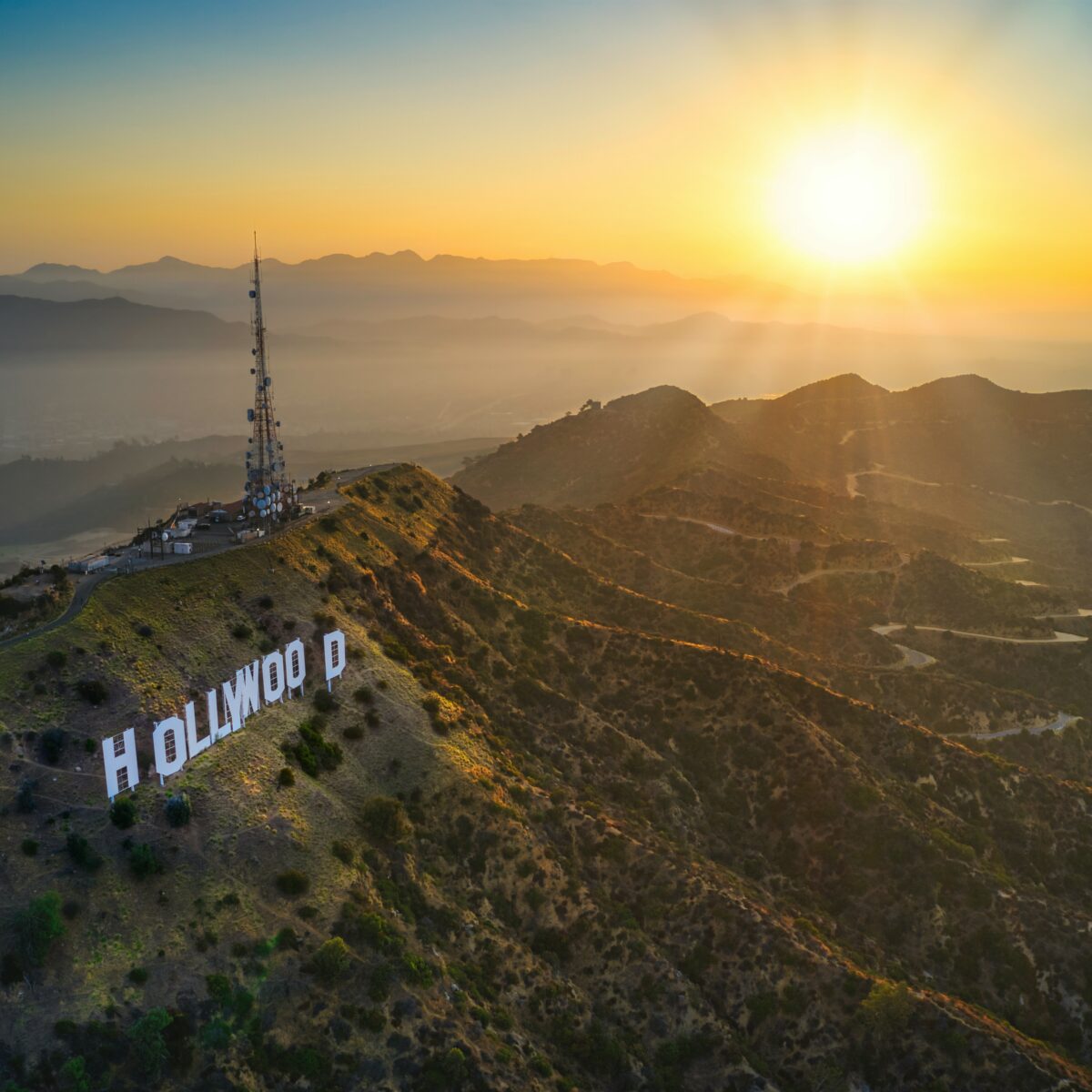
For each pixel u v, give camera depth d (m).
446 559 166.62
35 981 75.00
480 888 105.56
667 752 143.88
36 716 90.56
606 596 192.62
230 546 131.25
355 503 167.00
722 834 134.38
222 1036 78.50
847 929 121.25
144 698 98.31
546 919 105.75
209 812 92.38
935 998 108.06
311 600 128.25
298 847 94.19
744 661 153.88
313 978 85.31
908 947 121.81
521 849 108.69
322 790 103.31
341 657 116.44
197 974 81.00
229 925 85.19
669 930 109.88
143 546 130.00
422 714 119.81
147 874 84.38
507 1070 87.00
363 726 114.06
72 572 115.19
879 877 127.50
